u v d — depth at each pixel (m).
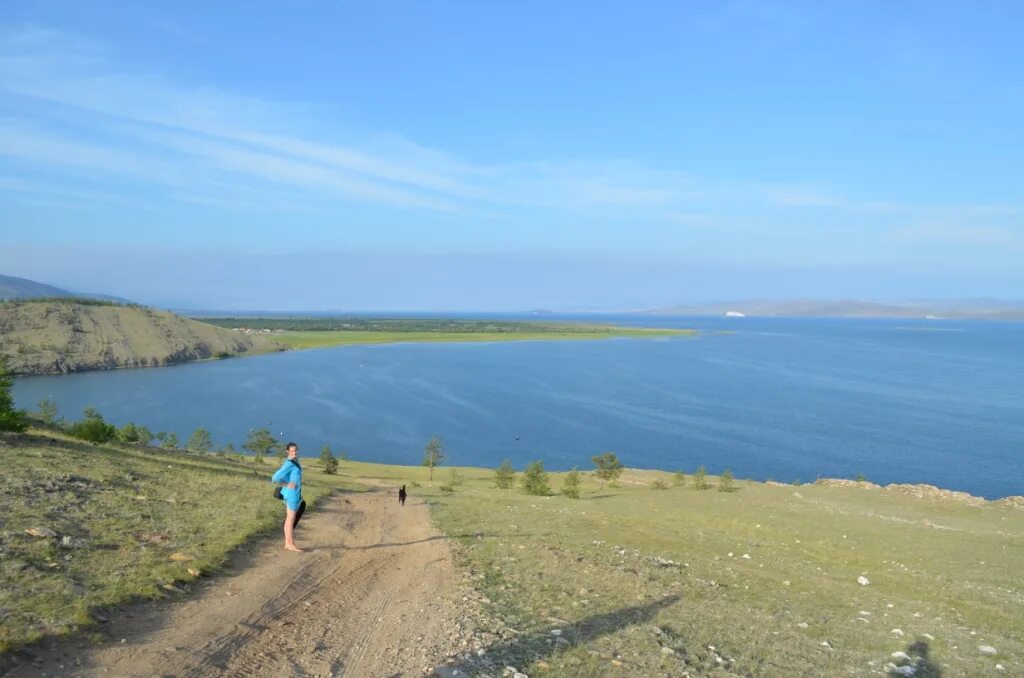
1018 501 42.66
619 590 13.51
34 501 14.44
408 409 125.69
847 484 54.00
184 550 12.67
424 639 9.37
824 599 15.26
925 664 10.44
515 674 8.21
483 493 46.34
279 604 10.47
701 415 122.88
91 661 7.32
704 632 11.05
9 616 7.88
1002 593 17.89
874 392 152.50
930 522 34.34
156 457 31.67
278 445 77.31
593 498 46.53
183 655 7.89
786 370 198.25
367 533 18.88
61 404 124.19
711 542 23.41
